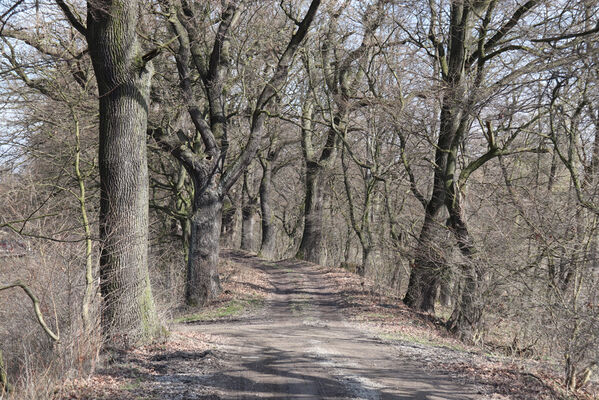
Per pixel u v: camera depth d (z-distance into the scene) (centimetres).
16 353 857
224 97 2378
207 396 747
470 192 1844
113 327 973
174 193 2455
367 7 2283
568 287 1093
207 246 2039
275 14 2411
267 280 2803
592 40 1183
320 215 3719
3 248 929
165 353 969
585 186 1223
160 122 2000
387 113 1945
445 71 1839
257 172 4800
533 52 1436
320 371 930
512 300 1372
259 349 1111
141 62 1047
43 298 850
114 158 1021
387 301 2091
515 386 896
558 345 1104
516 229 1421
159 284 1742
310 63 2819
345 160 3419
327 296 2319
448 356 1145
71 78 1702
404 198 2705
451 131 1808
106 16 1000
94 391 727
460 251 1561
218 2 1964
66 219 1029
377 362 1034
